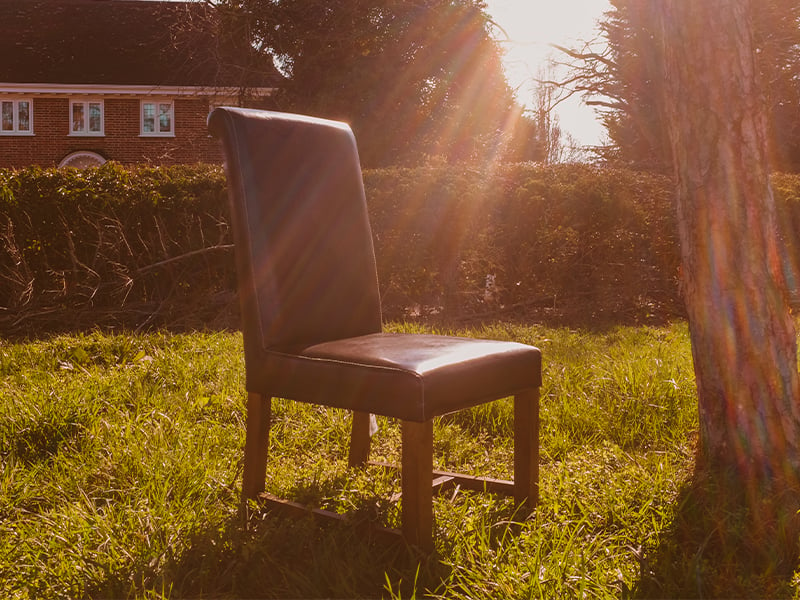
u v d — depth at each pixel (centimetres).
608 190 758
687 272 296
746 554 234
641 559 224
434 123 1836
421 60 1811
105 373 493
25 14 2714
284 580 223
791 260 809
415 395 224
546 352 543
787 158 2027
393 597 209
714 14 278
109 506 270
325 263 277
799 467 275
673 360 483
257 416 269
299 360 250
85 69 2497
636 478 286
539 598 207
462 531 248
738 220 280
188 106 2481
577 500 274
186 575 221
